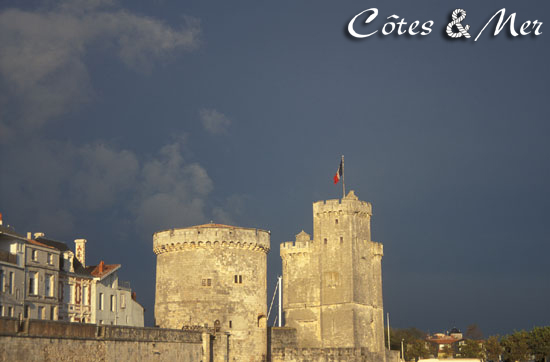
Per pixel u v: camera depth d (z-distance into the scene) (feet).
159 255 380.17
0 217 303.48
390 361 554.46
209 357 341.41
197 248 366.02
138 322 380.37
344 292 524.52
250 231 372.17
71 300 323.16
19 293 285.84
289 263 550.77
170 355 307.99
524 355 597.93
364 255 541.34
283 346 487.20
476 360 440.04
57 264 312.50
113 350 269.23
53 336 240.53
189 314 360.69
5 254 279.49
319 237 543.80
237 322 361.51
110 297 354.33
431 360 442.09
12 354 222.89
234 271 365.81
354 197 547.08
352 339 514.27
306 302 538.47
